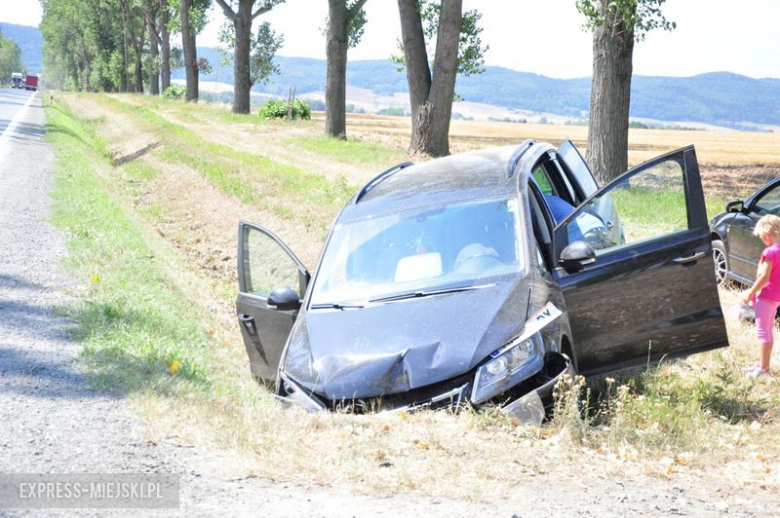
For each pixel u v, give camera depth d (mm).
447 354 5469
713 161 42906
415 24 28203
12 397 5371
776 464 5273
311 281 6543
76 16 114938
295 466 4500
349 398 5434
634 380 6969
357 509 3924
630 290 6285
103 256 11117
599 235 6566
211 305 10922
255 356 6969
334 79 35219
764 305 7348
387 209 6887
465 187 6898
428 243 6441
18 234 12031
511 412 5293
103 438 4719
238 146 31984
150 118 43125
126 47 99875
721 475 4957
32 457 4379
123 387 5680
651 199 6527
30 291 8656
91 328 7301
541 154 7750
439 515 3885
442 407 5359
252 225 7164
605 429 5625
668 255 6297
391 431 5086
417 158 27188
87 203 15984
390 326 5781
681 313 6336
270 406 5641
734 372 7586
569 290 6191
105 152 32906
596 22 18703
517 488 4367
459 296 5918
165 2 74750
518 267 6102
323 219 16016
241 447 4699
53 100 75938
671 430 5734
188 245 16562
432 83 27828
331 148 30094
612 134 19438
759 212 10172
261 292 7074
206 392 5832
